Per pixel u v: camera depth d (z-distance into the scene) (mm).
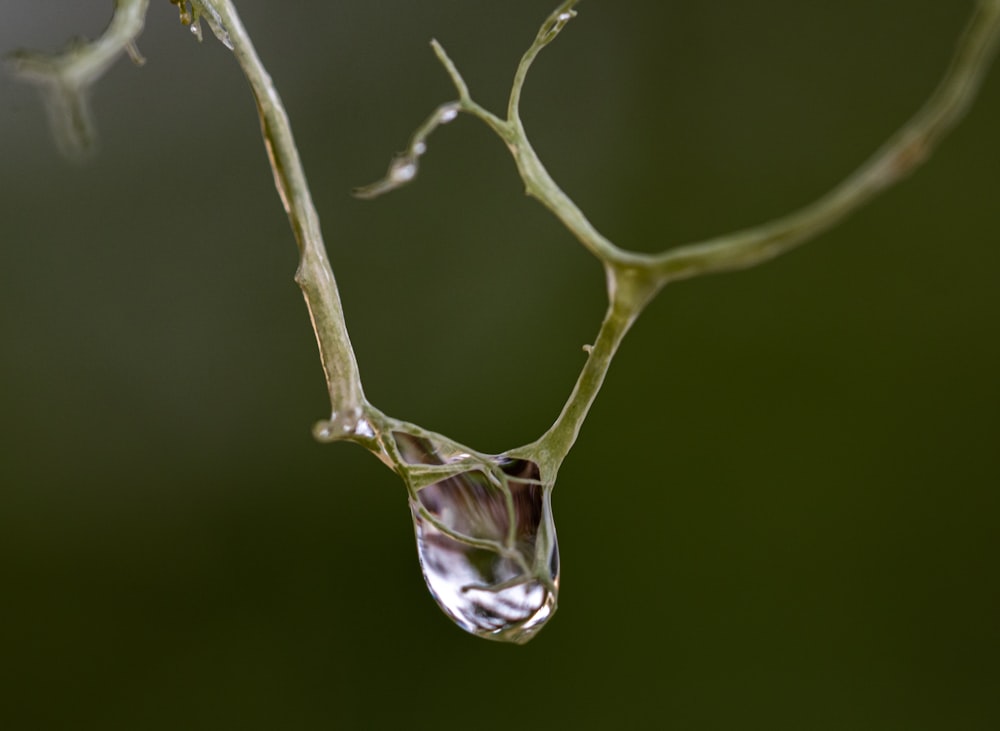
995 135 116
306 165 115
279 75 114
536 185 83
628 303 83
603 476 116
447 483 86
